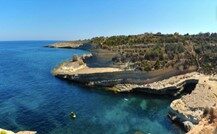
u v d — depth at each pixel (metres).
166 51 135.12
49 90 110.00
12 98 97.12
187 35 192.25
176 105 81.25
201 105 78.06
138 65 124.56
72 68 138.62
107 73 115.81
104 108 89.56
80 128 72.06
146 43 172.50
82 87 116.00
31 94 103.31
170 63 120.56
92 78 118.88
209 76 113.50
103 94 106.81
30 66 174.25
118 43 190.75
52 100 96.38
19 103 91.31
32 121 75.62
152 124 76.00
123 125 74.88
